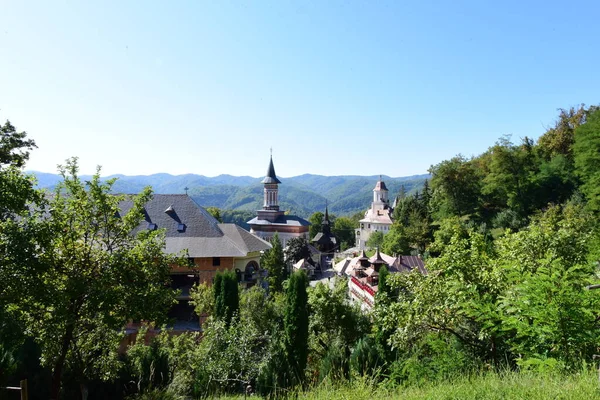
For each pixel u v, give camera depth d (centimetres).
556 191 6078
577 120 7162
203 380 1664
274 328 2155
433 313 1220
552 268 777
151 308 1462
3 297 1186
